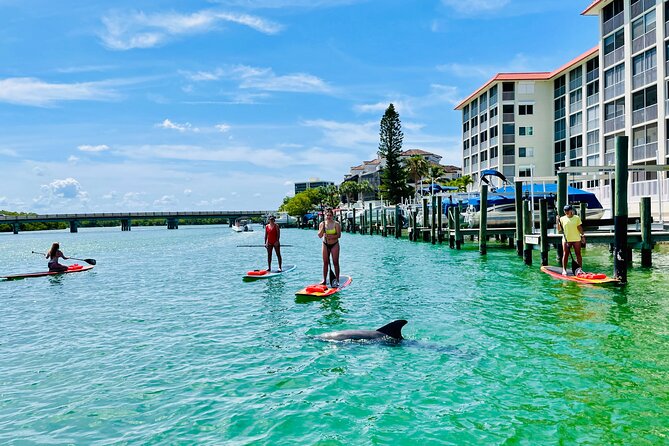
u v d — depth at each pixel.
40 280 18.36
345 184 104.31
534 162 52.47
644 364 6.89
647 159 32.06
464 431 5.05
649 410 5.44
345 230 66.50
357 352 7.68
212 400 6.02
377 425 5.24
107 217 114.56
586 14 38.59
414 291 13.24
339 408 5.68
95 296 14.25
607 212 27.97
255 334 9.05
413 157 72.69
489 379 6.45
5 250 45.88
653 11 31.16
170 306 12.21
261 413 5.61
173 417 5.57
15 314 11.73
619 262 13.20
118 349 8.36
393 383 6.39
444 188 40.00
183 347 8.35
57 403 6.05
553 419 5.27
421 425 5.21
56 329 10.00
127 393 6.32
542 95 52.53
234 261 25.20
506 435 4.95
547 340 8.12
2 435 5.22
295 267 19.81
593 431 4.99
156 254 32.47
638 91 32.97
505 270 17.14
